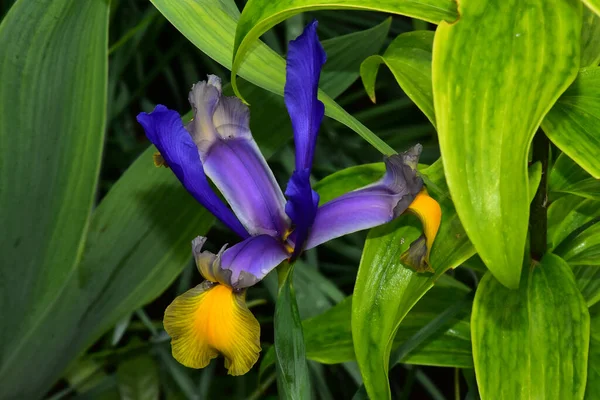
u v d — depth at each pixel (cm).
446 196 53
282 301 52
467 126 47
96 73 60
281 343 51
